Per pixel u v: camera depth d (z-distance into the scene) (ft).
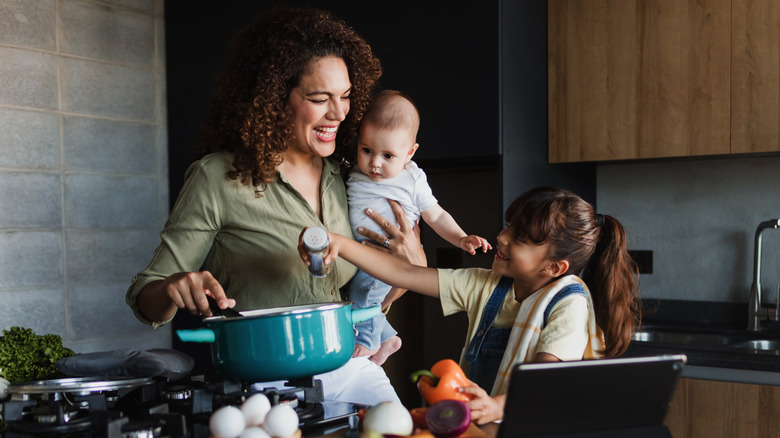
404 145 4.99
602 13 8.05
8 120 8.91
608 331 4.19
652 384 2.71
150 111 10.36
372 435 2.82
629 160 8.19
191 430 3.17
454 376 3.20
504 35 7.60
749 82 7.20
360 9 8.65
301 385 3.57
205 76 9.98
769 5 7.06
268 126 4.29
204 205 4.38
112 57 9.90
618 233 4.23
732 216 8.53
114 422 2.94
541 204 3.98
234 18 9.61
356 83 4.60
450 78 7.90
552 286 3.95
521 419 2.57
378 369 5.02
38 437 3.11
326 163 4.85
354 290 5.06
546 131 8.42
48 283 9.33
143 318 4.36
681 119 7.61
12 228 8.98
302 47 4.25
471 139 7.77
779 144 7.04
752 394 6.60
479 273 4.47
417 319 8.82
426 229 8.78
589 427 2.70
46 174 9.29
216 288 3.57
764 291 8.34
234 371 3.24
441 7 7.95
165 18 10.46
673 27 7.63
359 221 5.05
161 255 4.38
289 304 4.58
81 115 9.60
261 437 2.71
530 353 3.84
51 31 9.29
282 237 4.50
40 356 4.56
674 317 8.88
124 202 10.10
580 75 8.21
